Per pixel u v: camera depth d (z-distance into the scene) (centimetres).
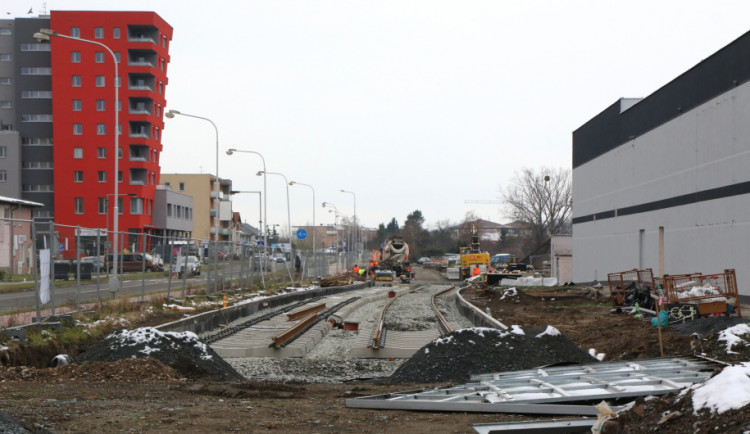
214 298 3109
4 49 9525
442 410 979
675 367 1201
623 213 4375
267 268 5172
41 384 1198
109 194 8656
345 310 3425
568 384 1068
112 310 2206
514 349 1455
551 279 5109
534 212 10550
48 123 9275
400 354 1988
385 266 7344
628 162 4281
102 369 1313
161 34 9238
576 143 5606
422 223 19175
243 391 1148
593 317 2659
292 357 1984
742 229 2842
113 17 8762
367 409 1002
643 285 2777
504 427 815
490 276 5706
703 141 3216
